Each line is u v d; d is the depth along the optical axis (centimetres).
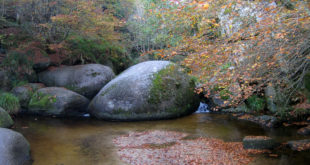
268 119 764
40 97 952
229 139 630
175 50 485
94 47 1420
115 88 918
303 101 756
